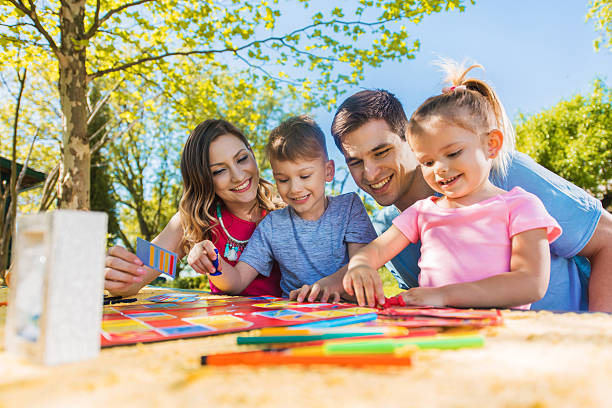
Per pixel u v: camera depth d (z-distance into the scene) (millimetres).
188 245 1965
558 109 13508
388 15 4699
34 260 493
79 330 480
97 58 4914
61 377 412
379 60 4992
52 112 8664
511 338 563
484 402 318
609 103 12820
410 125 1249
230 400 333
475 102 1192
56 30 4852
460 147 1153
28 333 480
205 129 1852
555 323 671
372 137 1466
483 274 1140
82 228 494
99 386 380
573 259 1408
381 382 376
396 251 1333
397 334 595
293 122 1781
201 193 1860
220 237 1914
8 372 431
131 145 12938
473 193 1239
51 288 460
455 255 1192
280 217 1829
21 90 5523
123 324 758
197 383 383
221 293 1605
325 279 1412
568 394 332
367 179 1508
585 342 529
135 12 4543
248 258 1751
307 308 994
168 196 14211
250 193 1869
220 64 5047
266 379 393
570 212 1269
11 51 4711
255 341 576
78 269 487
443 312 835
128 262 1338
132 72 5039
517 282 991
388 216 1867
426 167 1231
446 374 397
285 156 1670
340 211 1782
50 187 6363
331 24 4742
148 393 356
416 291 1023
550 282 1314
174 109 5516
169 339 620
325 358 441
